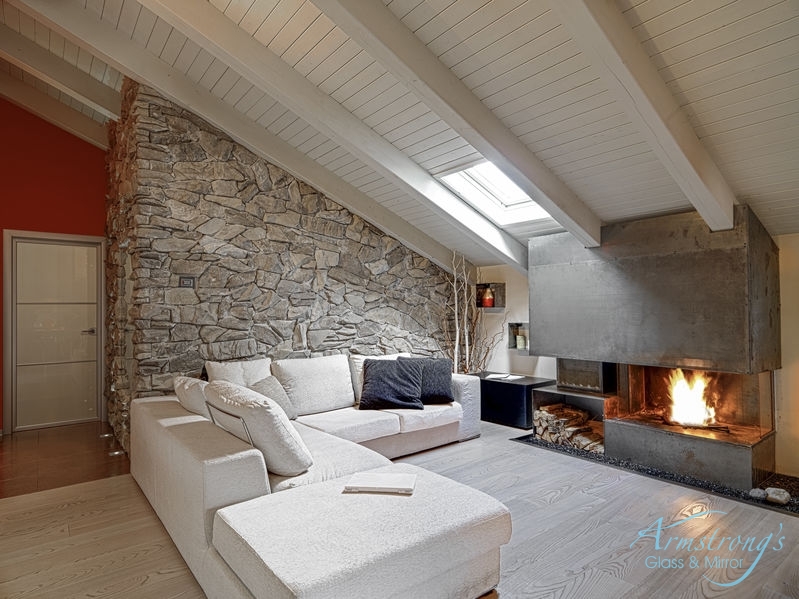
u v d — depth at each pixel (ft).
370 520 6.10
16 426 15.97
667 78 8.00
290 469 7.81
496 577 6.66
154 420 9.25
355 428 11.52
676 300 11.20
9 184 15.80
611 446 12.48
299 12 9.12
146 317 12.00
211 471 6.70
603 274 12.64
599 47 7.16
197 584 7.01
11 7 11.54
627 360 12.10
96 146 17.31
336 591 4.94
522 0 7.54
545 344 14.03
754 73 7.54
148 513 9.39
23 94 15.66
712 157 9.42
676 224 11.23
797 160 8.91
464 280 18.42
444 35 8.59
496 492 10.24
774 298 11.13
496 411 16.28
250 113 12.91
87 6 10.35
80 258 17.17
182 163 12.61
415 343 17.63
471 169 13.26
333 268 15.56
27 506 9.77
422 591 5.77
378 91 10.66
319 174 14.64
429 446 13.25
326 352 15.30
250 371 12.42
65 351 16.90
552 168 11.14
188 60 11.44
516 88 9.25
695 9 6.89
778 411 11.39
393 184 14.17
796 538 8.25
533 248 14.37
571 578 7.06
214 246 13.10
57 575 7.26
